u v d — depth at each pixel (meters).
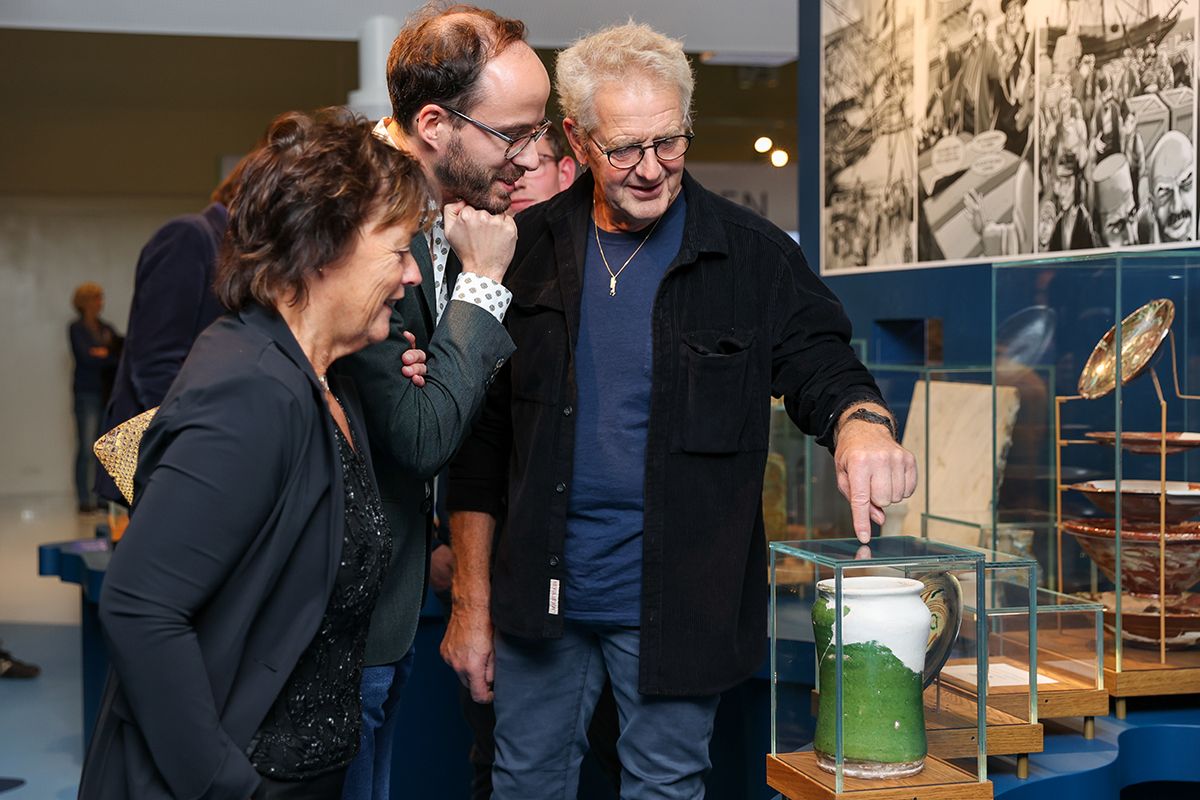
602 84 1.99
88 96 12.81
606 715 2.67
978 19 3.62
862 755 1.79
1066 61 3.23
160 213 13.15
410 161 1.68
